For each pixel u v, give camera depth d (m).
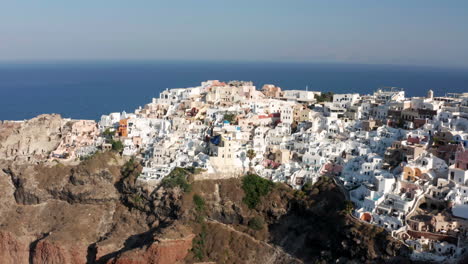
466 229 144.12
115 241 188.12
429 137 195.88
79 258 186.50
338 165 198.12
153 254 171.38
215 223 190.88
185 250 178.00
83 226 199.25
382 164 185.25
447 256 137.88
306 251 172.25
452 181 164.38
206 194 195.75
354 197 175.88
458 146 176.00
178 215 188.00
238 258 177.38
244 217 189.25
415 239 145.88
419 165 174.25
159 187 198.00
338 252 162.25
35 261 191.25
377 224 157.25
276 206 188.00
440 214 149.75
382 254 148.12
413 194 162.00
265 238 184.00
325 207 178.12
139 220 199.50
